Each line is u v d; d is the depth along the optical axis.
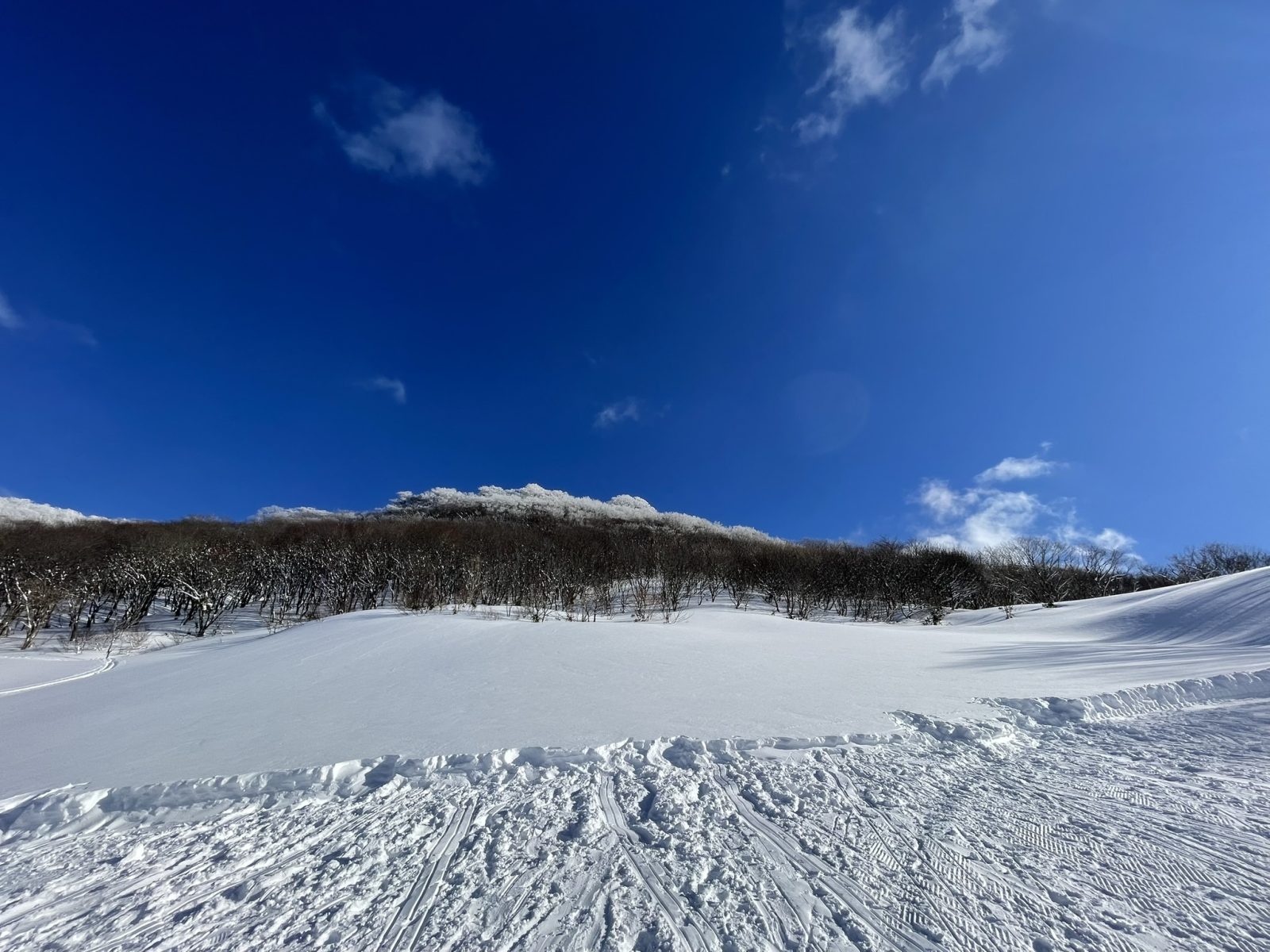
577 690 5.62
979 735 4.44
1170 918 2.32
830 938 2.24
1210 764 3.90
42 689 7.87
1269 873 2.62
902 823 3.12
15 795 3.65
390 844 3.00
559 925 2.34
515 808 3.33
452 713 4.95
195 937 2.36
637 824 3.14
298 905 2.54
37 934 2.41
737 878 2.63
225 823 3.28
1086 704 5.08
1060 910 2.38
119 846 3.09
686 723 4.59
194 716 5.44
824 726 4.54
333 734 4.52
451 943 2.26
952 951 2.14
